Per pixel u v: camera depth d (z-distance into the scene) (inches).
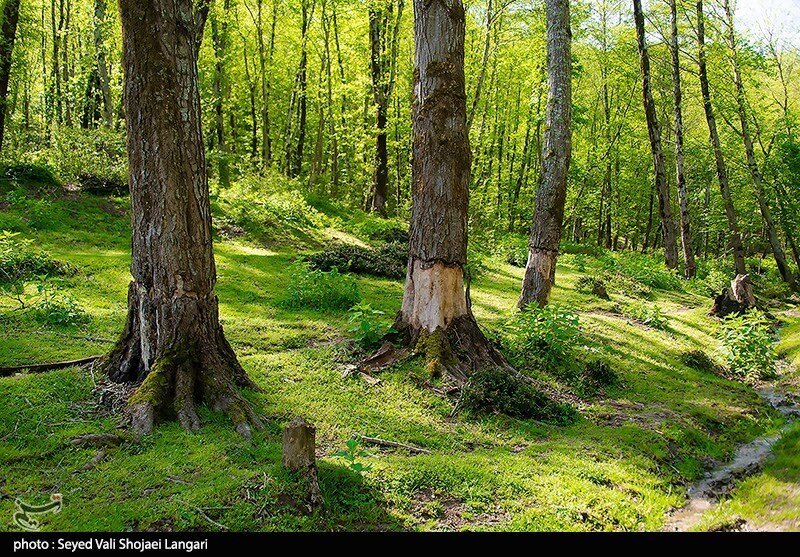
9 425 197.5
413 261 328.5
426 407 271.6
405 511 178.2
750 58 840.3
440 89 316.5
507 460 220.5
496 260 751.7
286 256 582.9
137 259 237.8
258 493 166.1
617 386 335.0
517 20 855.1
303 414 242.7
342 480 186.9
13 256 398.0
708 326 538.0
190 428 211.5
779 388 373.4
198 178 239.1
